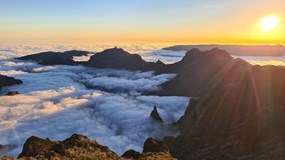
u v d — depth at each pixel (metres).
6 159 29.91
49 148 38.81
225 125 88.75
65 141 43.19
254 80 97.12
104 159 34.75
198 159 76.69
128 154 41.53
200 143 84.69
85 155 34.91
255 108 86.19
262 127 75.44
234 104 93.62
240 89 97.88
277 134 71.12
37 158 31.75
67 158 33.03
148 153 42.69
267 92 90.00
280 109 79.94
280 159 61.75
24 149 39.62
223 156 69.75
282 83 92.00
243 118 85.69
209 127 93.06
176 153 83.44
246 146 73.50
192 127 104.44
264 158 65.19
